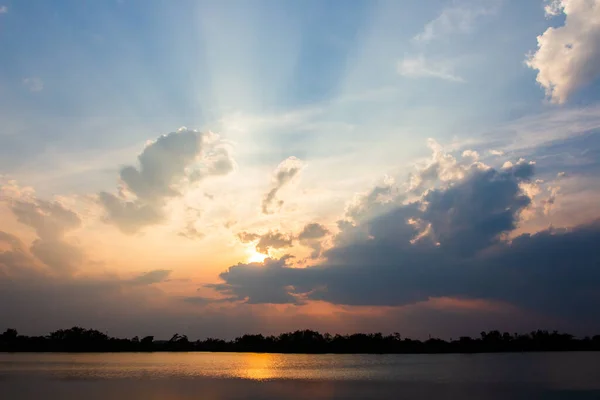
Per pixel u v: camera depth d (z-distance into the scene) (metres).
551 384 115.31
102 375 140.12
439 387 108.38
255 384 115.12
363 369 189.12
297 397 89.00
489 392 99.19
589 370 171.00
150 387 105.00
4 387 102.31
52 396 87.69
